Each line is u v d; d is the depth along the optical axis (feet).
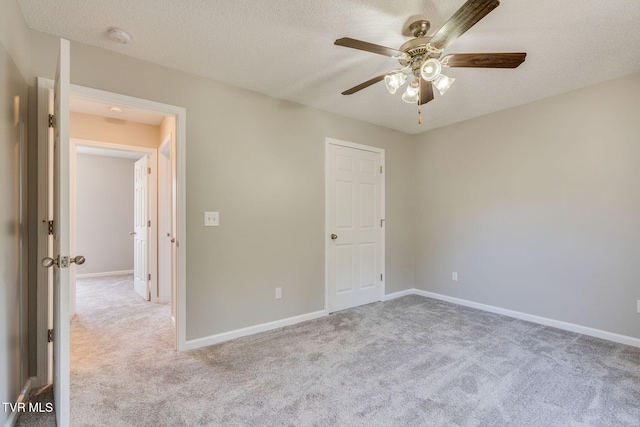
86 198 18.58
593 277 9.04
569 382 6.54
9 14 5.08
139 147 12.19
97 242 18.88
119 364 7.33
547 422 5.31
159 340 8.77
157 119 11.73
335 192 11.51
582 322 9.22
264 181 9.61
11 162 5.24
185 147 8.19
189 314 8.18
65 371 4.58
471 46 7.02
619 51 7.22
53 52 6.57
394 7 5.77
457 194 12.57
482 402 5.86
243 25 6.30
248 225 9.25
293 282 10.23
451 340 8.73
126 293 14.35
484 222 11.64
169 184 12.76
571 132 9.46
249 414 5.50
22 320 6.00
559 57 7.50
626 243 8.48
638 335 8.27
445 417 5.43
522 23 6.16
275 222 9.84
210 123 8.60
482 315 10.97
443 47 5.82
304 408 5.67
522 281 10.57
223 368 7.13
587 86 9.13
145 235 13.20
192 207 8.27
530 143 10.37
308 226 10.64
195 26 6.32
